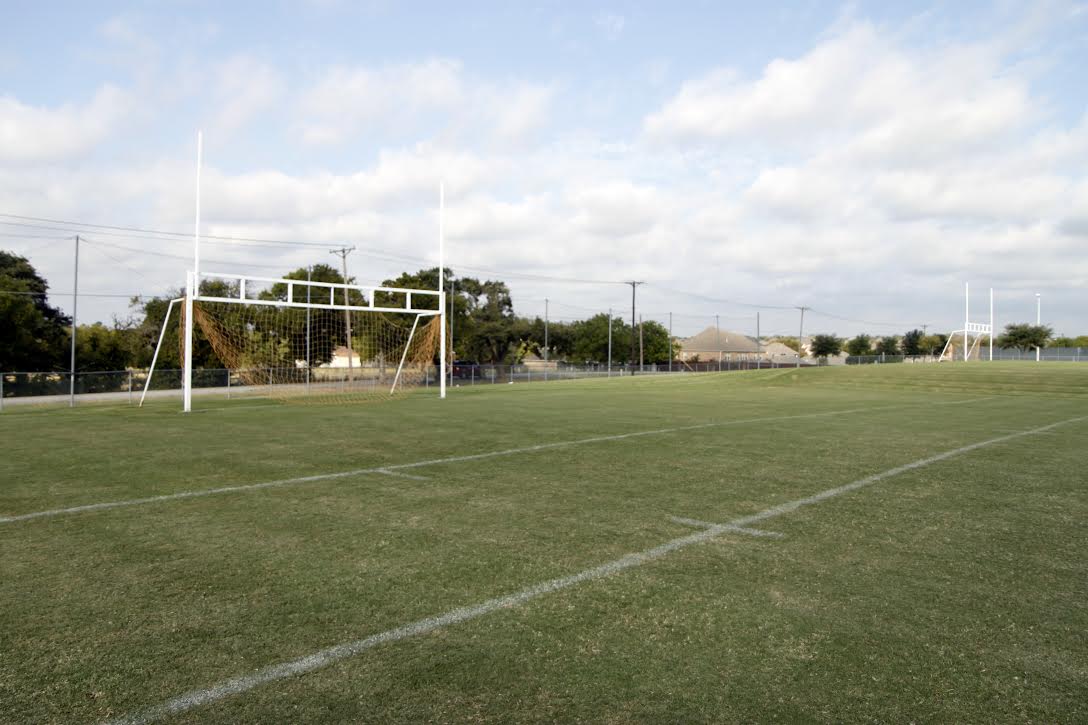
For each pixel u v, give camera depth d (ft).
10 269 161.79
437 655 10.68
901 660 10.54
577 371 189.16
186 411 58.65
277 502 21.66
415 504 21.38
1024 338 250.37
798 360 275.18
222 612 12.42
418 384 117.19
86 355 148.66
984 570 14.93
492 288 257.96
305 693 9.50
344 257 164.25
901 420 49.42
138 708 9.11
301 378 103.09
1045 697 9.44
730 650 10.85
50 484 24.63
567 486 24.26
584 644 11.07
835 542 17.10
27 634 11.48
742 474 26.71
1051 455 32.04
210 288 154.51
